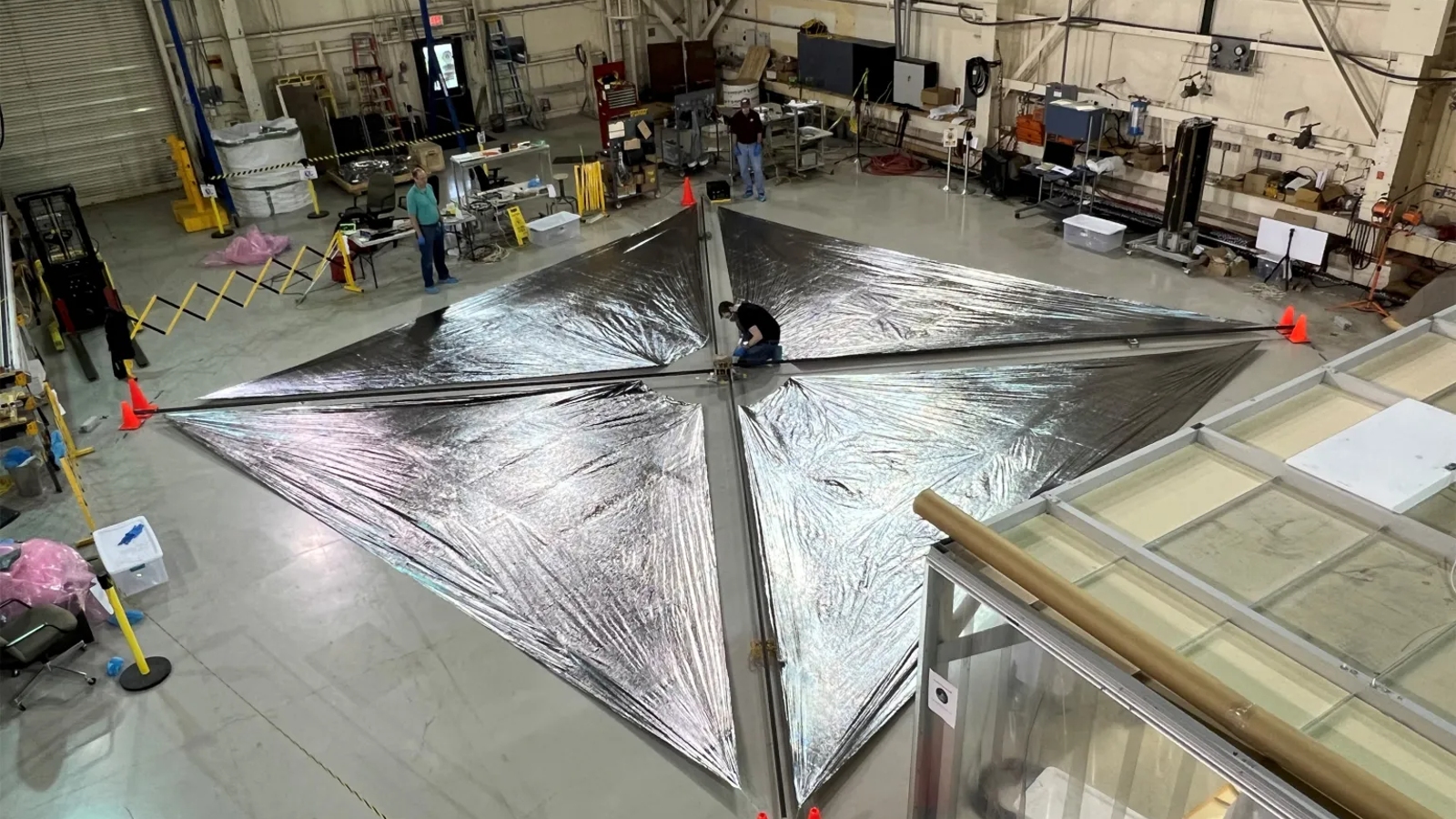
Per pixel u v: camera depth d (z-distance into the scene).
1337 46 9.30
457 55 16.42
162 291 11.19
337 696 5.56
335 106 15.17
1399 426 4.27
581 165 12.71
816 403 8.03
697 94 13.99
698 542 6.56
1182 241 10.30
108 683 5.73
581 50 17.55
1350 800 2.42
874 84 14.48
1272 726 2.61
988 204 12.58
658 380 8.61
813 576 6.19
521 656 5.79
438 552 6.64
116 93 13.89
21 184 13.64
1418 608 3.37
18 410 7.31
